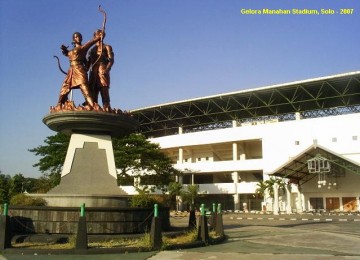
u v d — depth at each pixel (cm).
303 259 1116
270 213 5303
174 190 5938
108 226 1433
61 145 4153
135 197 1636
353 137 5497
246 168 6284
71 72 1791
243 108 6462
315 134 5791
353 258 1140
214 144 6738
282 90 5850
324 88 5669
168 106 6762
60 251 1155
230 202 6831
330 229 2386
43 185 3559
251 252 1256
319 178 5253
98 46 1859
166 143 7056
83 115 1622
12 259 1061
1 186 4991
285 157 5938
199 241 1409
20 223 1427
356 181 5484
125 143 4756
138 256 1128
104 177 1727
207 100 6394
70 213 1427
